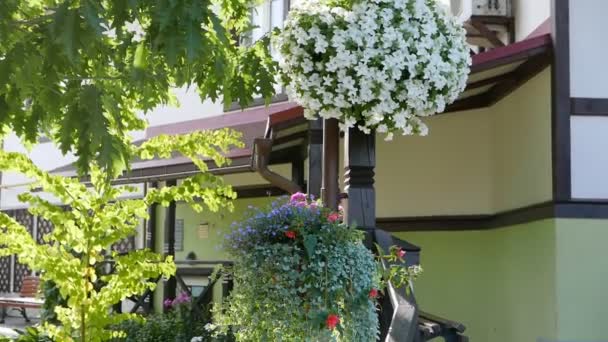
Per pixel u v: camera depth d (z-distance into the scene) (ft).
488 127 27.07
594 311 20.94
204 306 29.94
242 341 13.39
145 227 39.01
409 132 14.76
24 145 14.83
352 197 16.46
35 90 11.41
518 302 24.00
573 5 21.72
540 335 22.13
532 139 23.11
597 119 21.45
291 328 12.72
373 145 16.62
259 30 34.37
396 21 14.25
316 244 12.69
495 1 26.35
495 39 26.40
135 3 10.91
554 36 21.62
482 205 26.96
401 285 14.57
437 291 27.43
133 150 16.75
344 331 12.75
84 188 16.22
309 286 12.67
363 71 13.88
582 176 21.33
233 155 27.20
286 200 16.17
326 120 19.02
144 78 12.20
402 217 28.25
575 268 21.01
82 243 16.10
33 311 47.65
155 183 36.40
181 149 17.12
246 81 15.61
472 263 26.91
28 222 48.01
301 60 14.52
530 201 23.26
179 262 31.50
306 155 28.37
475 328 26.66
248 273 13.07
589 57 21.58
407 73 14.33
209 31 14.16
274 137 24.62
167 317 29.25
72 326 16.38
